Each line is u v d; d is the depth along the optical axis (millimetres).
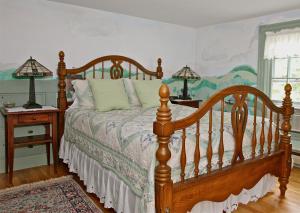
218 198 1786
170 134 1471
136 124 2107
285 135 2334
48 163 3115
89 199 2248
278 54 3408
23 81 2973
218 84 4238
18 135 2965
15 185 2518
